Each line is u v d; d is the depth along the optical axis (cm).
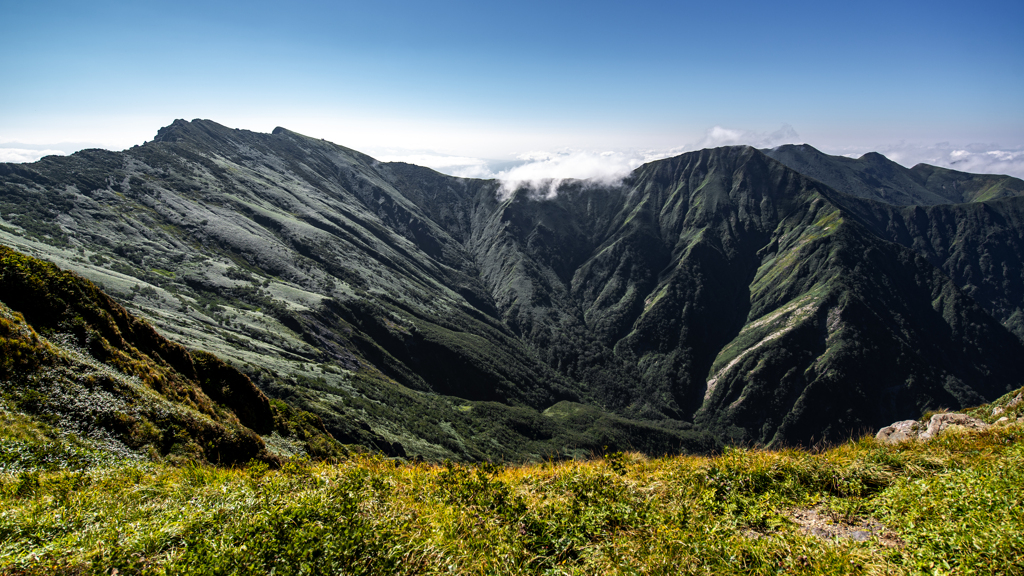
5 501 794
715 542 639
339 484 793
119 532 647
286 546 568
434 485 904
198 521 665
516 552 638
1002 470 778
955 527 617
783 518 713
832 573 555
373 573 557
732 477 877
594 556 638
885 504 735
